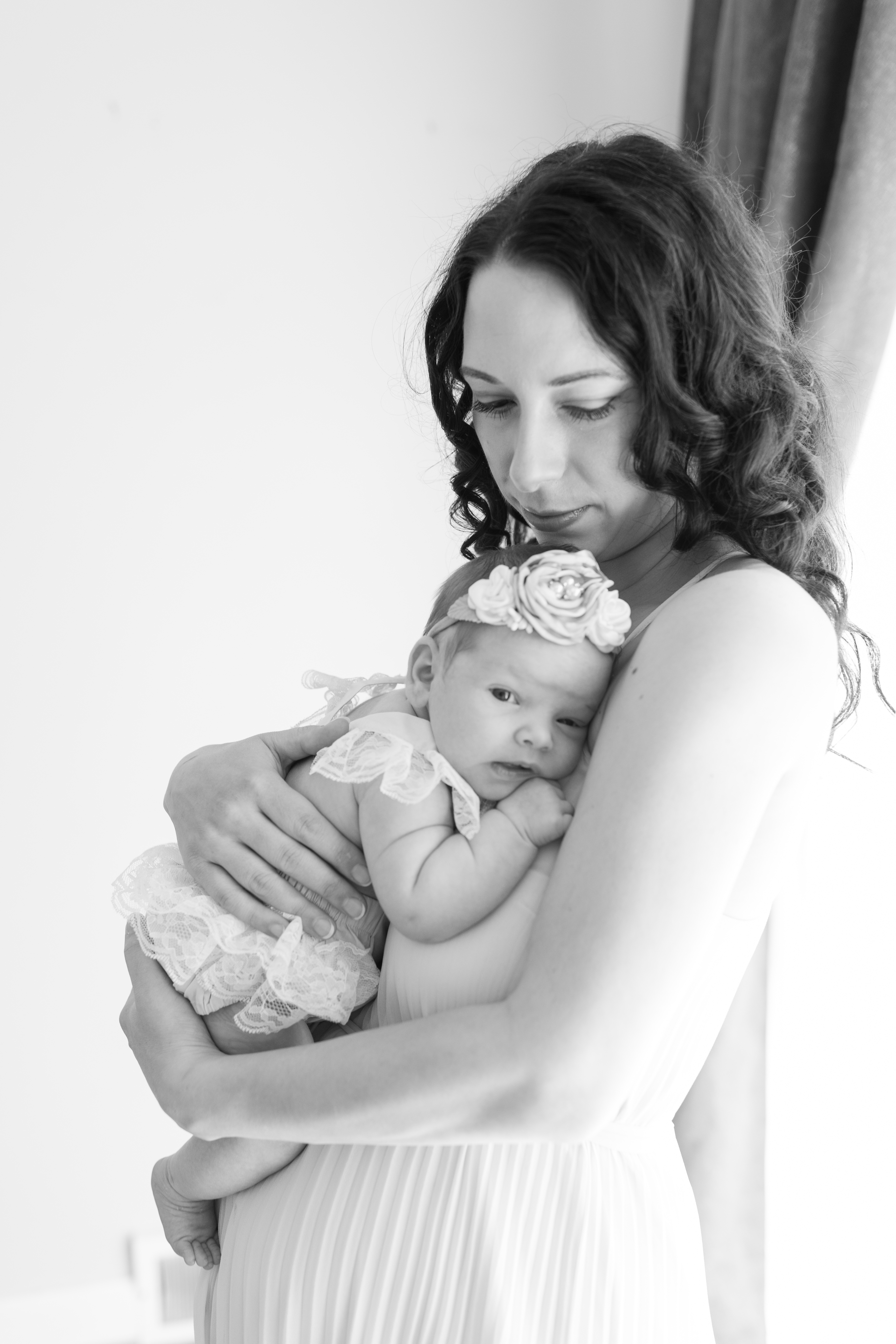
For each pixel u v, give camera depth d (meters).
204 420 2.69
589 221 1.07
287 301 2.72
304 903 1.22
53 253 2.57
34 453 2.59
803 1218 2.21
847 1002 2.17
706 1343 1.20
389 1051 1.02
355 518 2.81
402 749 1.15
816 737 1.08
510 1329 1.09
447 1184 1.13
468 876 1.10
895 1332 2.13
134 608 2.67
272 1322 1.18
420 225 2.79
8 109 2.52
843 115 2.18
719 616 1.01
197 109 2.63
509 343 1.10
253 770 1.26
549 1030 0.95
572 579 1.13
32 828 2.63
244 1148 1.23
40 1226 2.66
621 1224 1.13
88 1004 2.67
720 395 1.12
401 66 2.74
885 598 2.10
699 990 1.17
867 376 2.03
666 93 2.90
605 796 0.98
